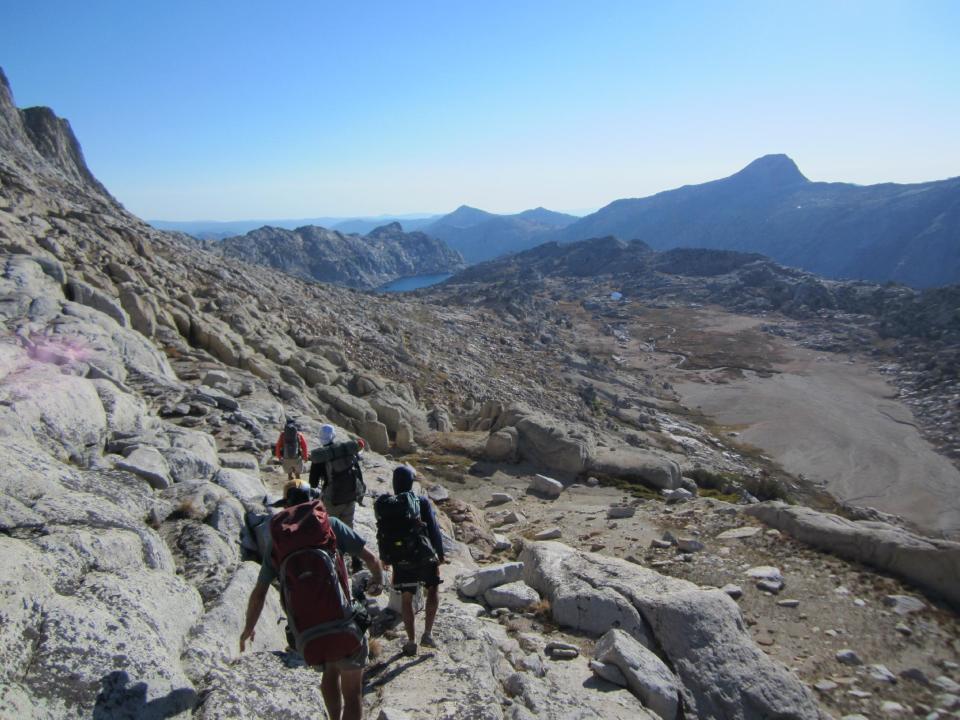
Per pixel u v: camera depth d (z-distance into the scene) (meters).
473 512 15.34
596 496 18.84
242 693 4.86
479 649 6.73
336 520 5.05
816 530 12.34
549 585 9.41
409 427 24.11
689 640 8.09
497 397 54.72
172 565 6.65
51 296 18.22
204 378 20.44
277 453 10.88
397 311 101.00
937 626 9.69
